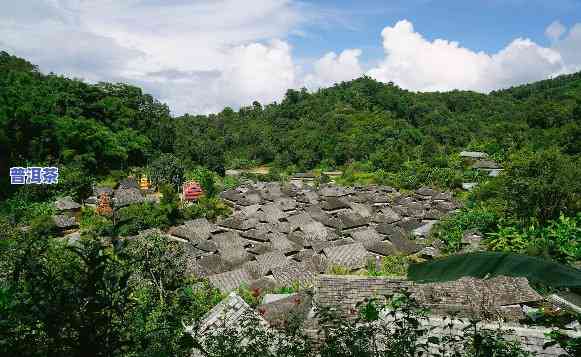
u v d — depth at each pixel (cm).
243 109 15612
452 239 3928
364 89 14675
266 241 4019
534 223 3353
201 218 4575
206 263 3303
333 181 8588
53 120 6381
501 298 1543
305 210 5331
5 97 6178
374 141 10444
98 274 358
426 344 567
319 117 13000
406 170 7988
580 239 2703
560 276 349
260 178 8881
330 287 1428
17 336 365
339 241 3903
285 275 2948
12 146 5959
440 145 10762
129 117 8275
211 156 8906
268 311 1866
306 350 612
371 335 579
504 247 3094
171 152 8788
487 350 523
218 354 643
